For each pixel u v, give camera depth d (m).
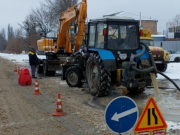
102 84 9.34
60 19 15.41
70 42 15.93
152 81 9.12
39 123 6.77
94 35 10.45
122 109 4.50
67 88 11.75
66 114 7.52
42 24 38.41
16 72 18.69
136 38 9.93
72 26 16.02
